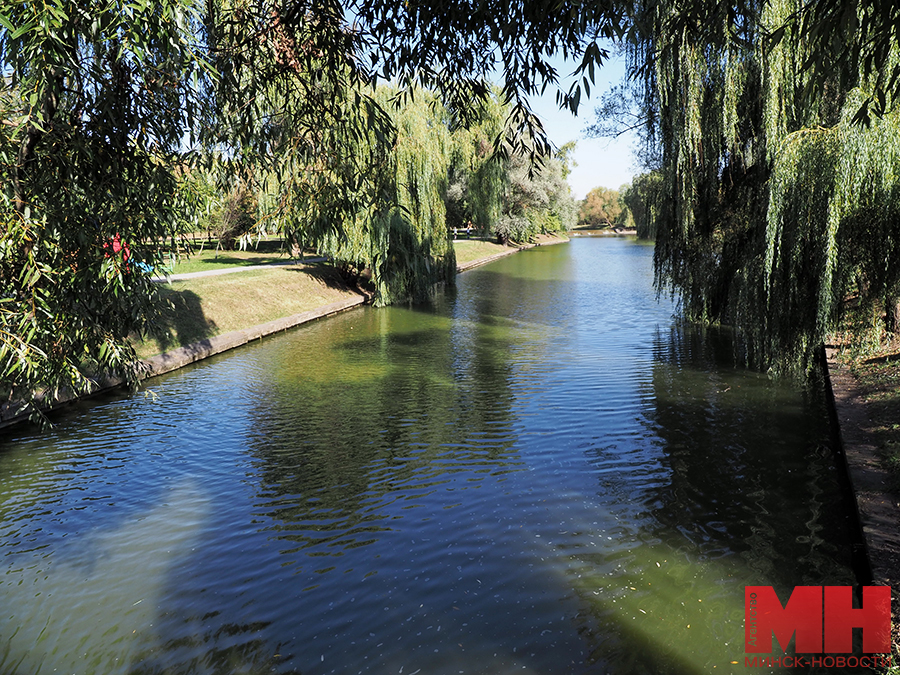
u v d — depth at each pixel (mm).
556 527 7414
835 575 6152
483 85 5066
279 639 5480
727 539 6980
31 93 3762
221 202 6031
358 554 6934
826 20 3193
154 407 12844
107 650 5367
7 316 3900
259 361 17219
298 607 5965
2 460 9984
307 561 6812
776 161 11703
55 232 4148
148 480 9148
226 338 18984
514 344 18734
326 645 5383
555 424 11211
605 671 4941
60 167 4203
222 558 6926
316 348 18906
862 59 3346
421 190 27906
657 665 4965
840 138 10422
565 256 59500
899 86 3316
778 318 12719
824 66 3416
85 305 4742
